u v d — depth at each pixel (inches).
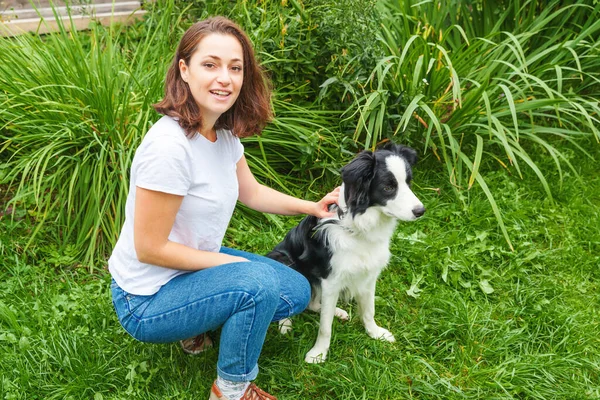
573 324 107.6
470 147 160.9
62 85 125.6
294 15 146.1
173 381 94.3
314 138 137.7
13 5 188.1
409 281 121.3
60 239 126.7
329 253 96.9
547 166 158.9
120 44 177.8
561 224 139.4
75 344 98.2
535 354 102.0
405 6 171.6
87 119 129.5
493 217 136.3
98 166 127.3
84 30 186.4
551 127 166.1
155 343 92.7
